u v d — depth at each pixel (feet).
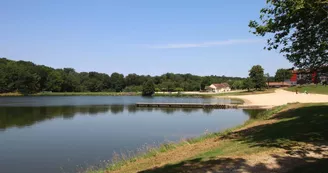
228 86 572.92
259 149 34.68
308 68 42.91
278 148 34.27
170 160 37.99
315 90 291.99
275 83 477.36
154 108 183.32
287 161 28.55
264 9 40.40
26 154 60.95
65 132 87.81
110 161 53.06
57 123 109.19
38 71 419.33
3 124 105.50
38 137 79.92
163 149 48.67
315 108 83.25
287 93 291.38
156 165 35.94
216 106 180.96
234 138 49.01
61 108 178.91
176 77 607.78
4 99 283.38
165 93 445.37
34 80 397.19
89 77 563.07
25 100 267.80
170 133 84.58
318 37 38.32
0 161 55.47
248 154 32.73
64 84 452.35
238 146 39.06
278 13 39.27
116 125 103.30
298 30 40.32
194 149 44.14
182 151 44.32
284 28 40.16
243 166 28.02
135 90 501.56
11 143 72.02
